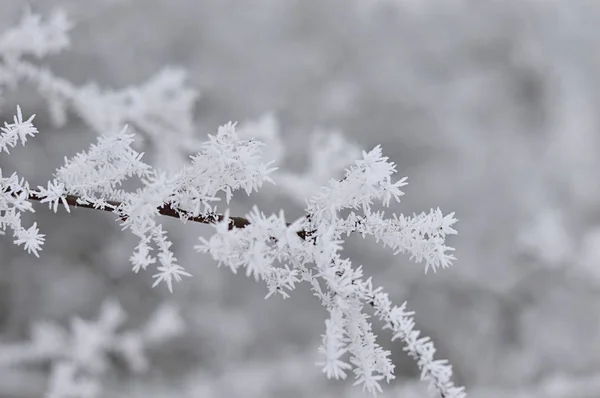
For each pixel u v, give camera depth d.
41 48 0.97
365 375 0.64
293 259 0.65
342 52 2.99
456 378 2.66
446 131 3.06
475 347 2.67
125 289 2.59
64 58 2.11
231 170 0.65
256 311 2.74
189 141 1.18
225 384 2.45
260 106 2.73
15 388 1.92
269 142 1.17
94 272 2.58
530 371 2.55
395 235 0.66
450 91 3.14
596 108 3.24
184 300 2.59
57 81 1.06
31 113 1.54
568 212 3.02
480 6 3.23
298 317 2.79
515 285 2.66
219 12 2.66
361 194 0.65
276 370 2.56
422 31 3.18
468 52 3.27
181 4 2.51
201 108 2.66
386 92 3.02
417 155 3.05
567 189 3.06
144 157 1.37
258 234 0.64
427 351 0.64
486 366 2.63
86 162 0.67
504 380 2.57
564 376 2.18
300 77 2.84
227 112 2.71
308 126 2.80
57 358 1.76
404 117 3.03
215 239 0.64
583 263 2.42
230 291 2.70
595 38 3.28
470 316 2.71
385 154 3.04
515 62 3.30
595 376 2.09
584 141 3.15
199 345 2.58
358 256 2.72
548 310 2.60
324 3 2.91
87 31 2.16
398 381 2.55
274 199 2.15
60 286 2.56
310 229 0.65
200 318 2.59
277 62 2.80
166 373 2.52
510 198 2.97
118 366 2.36
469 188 2.99
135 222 0.66
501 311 2.70
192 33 2.61
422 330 2.72
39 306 2.56
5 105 1.50
